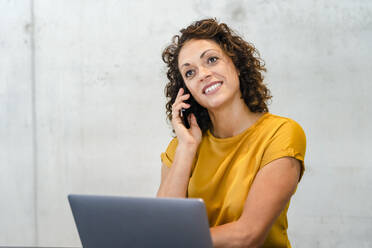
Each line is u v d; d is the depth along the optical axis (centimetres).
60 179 296
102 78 288
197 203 80
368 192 248
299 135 128
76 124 292
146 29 281
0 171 304
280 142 125
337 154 251
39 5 297
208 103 139
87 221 97
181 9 275
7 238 304
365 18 250
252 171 128
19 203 302
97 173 289
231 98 140
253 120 142
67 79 294
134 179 284
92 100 290
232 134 143
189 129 150
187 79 143
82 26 291
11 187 303
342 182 251
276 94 259
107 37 287
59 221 297
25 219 301
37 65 298
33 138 300
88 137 290
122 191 285
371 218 247
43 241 300
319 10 254
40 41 297
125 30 284
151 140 281
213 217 135
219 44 142
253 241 111
